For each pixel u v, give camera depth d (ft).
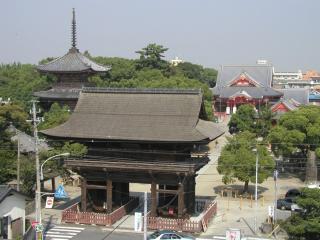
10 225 176.24
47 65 394.32
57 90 395.96
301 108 332.39
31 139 279.69
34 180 225.76
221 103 584.81
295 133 286.25
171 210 204.54
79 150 224.53
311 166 289.94
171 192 198.29
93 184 212.43
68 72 387.55
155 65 615.16
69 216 204.44
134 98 211.20
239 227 202.59
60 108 352.28
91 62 415.23
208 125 212.84
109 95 214.90
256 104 563.89
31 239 175.94
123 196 223.10
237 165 248.93
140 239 181.98
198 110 200.75
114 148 205.16
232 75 613.11
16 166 230.89
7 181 233.96
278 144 292.20
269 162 248.52
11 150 247.09
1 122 267.59
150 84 452.35
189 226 192.24
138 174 201.77
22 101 451.12
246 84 592.19
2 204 172.35
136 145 202.59
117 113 207.62
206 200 244.01
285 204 227.20
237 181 296.30
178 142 189.78
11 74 608.19
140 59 614.34
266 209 232.12
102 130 200.75
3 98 500.33
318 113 303.89
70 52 404.57
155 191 200.03
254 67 616.39
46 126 290.15
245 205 240.12
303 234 172.55
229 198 255.50
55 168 234.38
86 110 211.82
